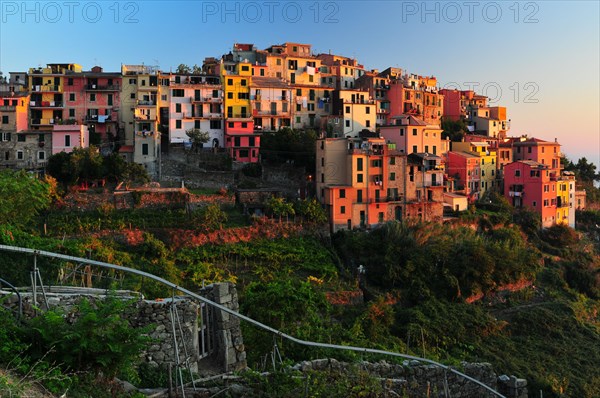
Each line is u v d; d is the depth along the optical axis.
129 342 18.05
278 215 83.56
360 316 63.00
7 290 22.77
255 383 20.59
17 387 15.14
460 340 68.06
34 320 17.75
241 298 35.41
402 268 77.69
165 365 21.66
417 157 97.00
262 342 28.11
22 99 97.50
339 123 114.31
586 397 59.69
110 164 84.56
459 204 103.12
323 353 28.89
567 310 79.06
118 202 80.38
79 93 104.88
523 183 111.38
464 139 125.25
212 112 109.38
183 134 106.69
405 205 92.94
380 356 30.16
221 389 20.25
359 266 78.38
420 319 67.81
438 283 77.38
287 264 75.31
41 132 93.81
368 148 91.62
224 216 80.19
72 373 16.98
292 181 97.69
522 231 103.56
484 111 144.00
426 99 132.62
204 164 99.69
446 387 25.69
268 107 114.25
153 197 82.00
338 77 130.88
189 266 68.88
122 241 72.12
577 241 106.69
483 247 83.19
